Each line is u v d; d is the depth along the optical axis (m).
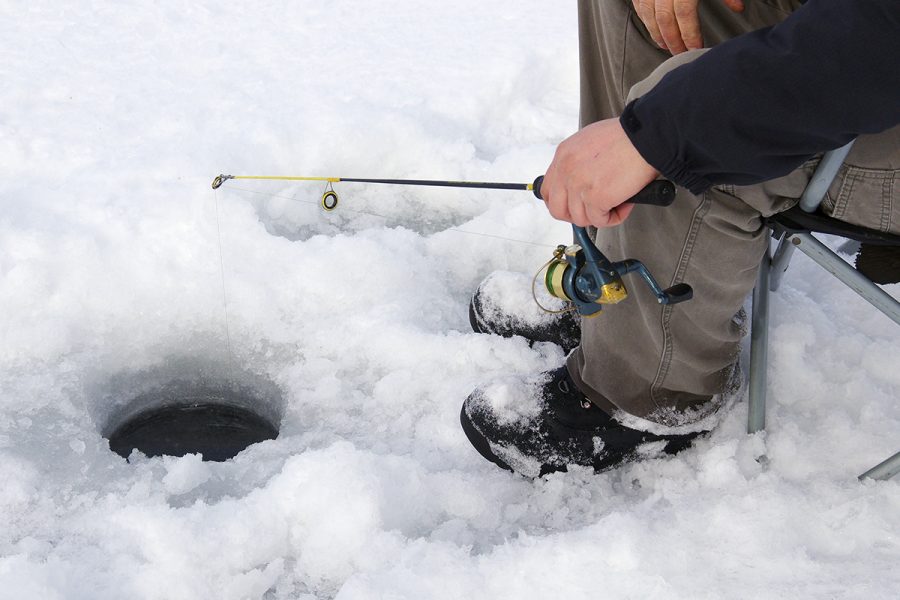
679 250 1.51
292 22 3.64
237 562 1.65
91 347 2.23
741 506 1.61
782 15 1.52
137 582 1.60
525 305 2.19
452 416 2.01
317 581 1.65
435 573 1.54
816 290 2.27
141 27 3.53
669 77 1.18
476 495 1.79
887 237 1.38
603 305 1.64
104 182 2.59
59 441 1.96
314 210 2.69
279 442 1.99
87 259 2.32
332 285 2.36
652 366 1.67
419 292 2.39
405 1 3.87
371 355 2.20
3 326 2.18
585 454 1.81
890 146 1.30
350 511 1.69
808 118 1.10
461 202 2.75
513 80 3.23
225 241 2.44
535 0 3.90
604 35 1.73
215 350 2.33
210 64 3.30
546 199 1.40
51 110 2.96
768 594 1.42
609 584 1.48
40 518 1.76
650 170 1.25
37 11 3.60
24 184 2.61
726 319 1.63
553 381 1.86
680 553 1.52
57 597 1.53
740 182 1.21
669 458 1.85
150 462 1.94
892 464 1.59
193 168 2.65
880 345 2.01
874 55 1.04
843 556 1.50
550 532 1.74
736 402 1.88
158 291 2.34
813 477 1.71
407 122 2.87
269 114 2.96
